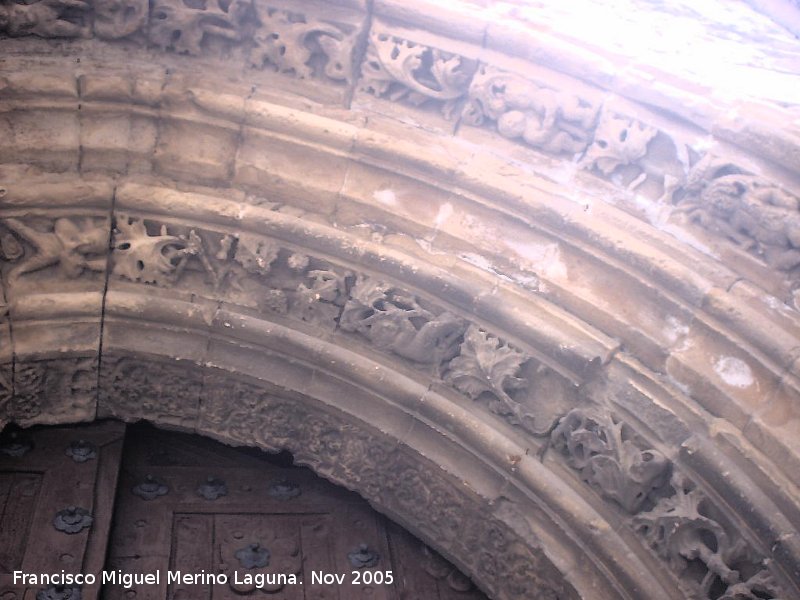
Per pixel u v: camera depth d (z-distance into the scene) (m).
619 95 6.31
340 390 6.60
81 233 6.50
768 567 5.27
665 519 5.64
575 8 7.25
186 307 6.59
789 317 5.65
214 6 6.63
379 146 6.46
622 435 5.94
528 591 6.18
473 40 6.54
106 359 6.66
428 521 6.58
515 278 6.36
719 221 5.97
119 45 6.64
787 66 7.22
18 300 6.40
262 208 6.57
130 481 6.98
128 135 6.57
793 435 5.43
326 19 6.64
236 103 6.50
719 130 5.97
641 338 5.97
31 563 6.25
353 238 6.50
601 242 6.09
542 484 6.05
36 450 6.76
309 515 7.07
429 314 6.41
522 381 6.21
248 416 6.79
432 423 6.39
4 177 6.32
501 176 6.39
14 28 6.35
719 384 5.70
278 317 6.64
